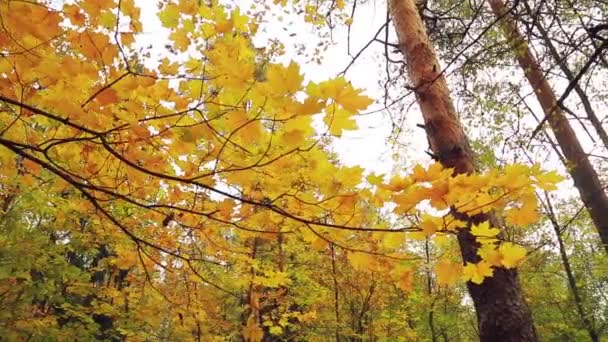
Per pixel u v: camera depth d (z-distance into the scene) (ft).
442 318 29.94
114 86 3.87
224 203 4.97
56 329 13.89
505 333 8.10
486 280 8.57
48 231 14.60
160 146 4.43
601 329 29.25
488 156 13.70
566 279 33.45
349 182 4.03
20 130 4.99
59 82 3.86
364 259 4.80
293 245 19.22
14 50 3.70
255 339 7.16
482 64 13.34
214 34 4.31
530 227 23.21
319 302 23.34
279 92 3.15
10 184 9.94
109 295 14.93
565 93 10.21
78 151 5.02
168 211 5.65
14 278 13.84
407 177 3.79
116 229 7.26
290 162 4.01
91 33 3.78
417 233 4.15
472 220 8.18
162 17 4.32
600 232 19.49
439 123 10.11
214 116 3.63
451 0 17.21
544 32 11.58
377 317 24.84
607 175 21.94
